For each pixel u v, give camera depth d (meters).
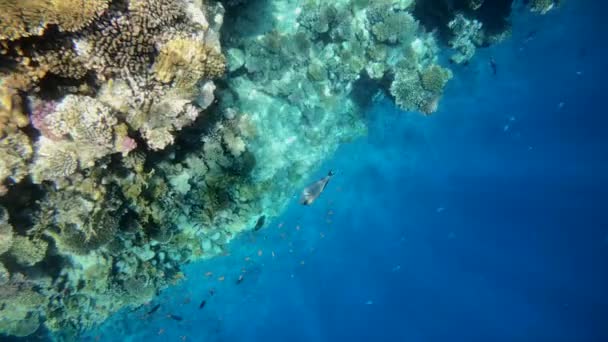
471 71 11.77
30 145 4.05
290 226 10.21
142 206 6.14
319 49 8.86
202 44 4.27
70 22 3.55
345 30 8.45
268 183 9.11
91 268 7.10
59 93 4.22
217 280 9.88
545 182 14.09
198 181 7.49
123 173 5.39
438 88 8.91
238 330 10.39
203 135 6.93
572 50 12.83
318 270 10.98
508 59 12.19
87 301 7.98
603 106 13.63
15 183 4.32
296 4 8.43
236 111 7.77
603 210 15.65
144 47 4.11
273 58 8.26
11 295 6.37
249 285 10.26
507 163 12.84
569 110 13.25
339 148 10.39
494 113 12.34
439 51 10.94
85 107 4.04
